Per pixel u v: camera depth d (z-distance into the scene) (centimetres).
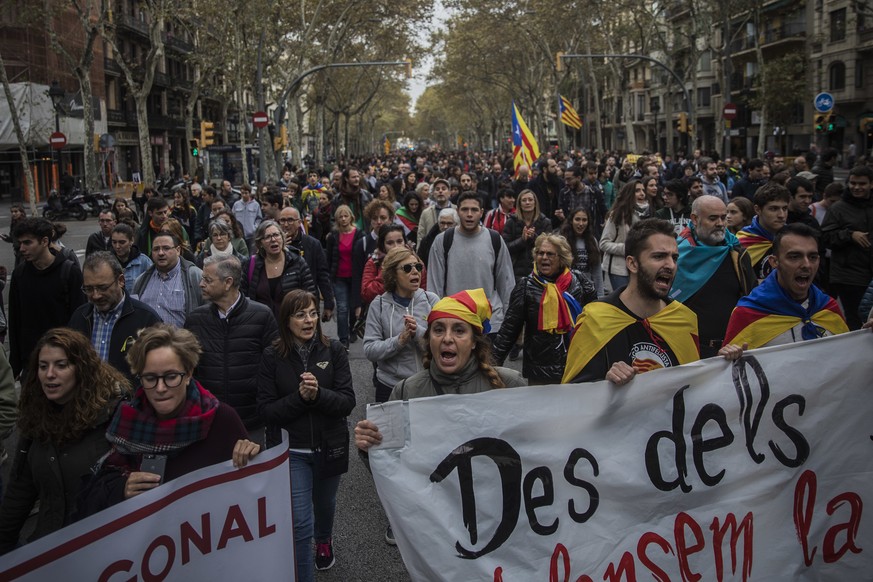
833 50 4381
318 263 870
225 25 3325
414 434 350
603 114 7544
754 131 5541
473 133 13538
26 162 2578
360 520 549
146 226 948
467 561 349
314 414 452
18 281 655
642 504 367
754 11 3606
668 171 2180
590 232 814
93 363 376
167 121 6550
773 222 613
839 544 393
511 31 5519
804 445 388
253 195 1548
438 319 392
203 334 528
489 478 353
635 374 368
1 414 446
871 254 747
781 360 387
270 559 348
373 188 2161
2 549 382
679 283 529
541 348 566
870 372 396
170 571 323
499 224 1020
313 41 4356
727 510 377
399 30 4741
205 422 368
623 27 4344
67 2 2972
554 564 357
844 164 4484
